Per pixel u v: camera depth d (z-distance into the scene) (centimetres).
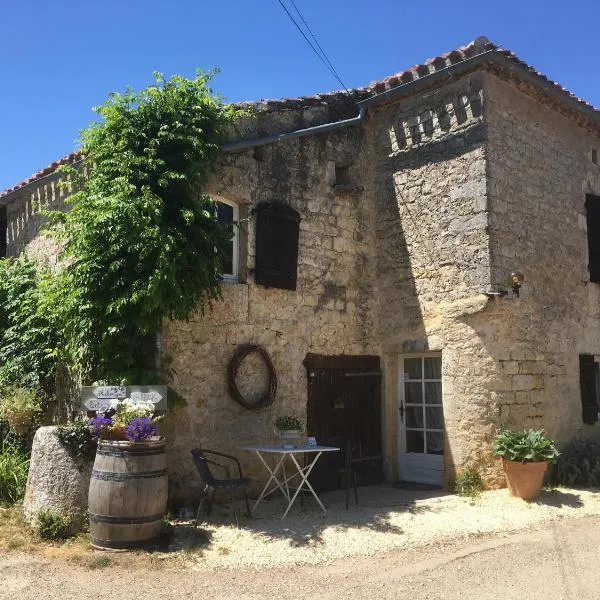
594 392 923
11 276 922
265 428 750
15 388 810
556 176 910
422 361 870
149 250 595
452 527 618
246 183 772
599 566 512
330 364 827
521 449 727
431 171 861
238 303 743
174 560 508
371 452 859
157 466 545
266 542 556
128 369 631
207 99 688
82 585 451
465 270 809
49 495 565
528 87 862
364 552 541
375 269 908
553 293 873
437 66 836
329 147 874
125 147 647
